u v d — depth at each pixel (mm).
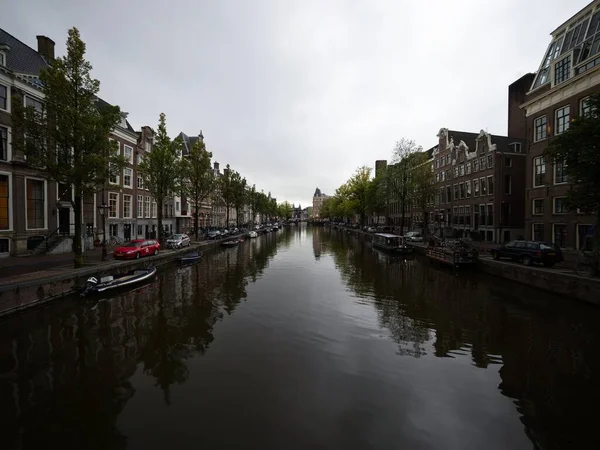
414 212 58656
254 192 83125
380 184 47844
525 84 39344
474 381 7688
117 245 28422
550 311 13094
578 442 5578
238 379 7629
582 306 13664
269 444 5391
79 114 15562
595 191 13641
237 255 32281
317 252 35562
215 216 66688
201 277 20281
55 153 15586
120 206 31672
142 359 8656
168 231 42094
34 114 15031
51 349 9195
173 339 10070
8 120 19609
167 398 6770
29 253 20859
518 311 13172
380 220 80750
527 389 7344
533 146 26719
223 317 12312
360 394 7059
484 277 20453
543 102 25578
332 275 21438
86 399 6719
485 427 5984
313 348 9531
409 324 11703
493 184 36219
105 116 16453
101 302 13945
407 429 5871
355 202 67625
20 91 20391
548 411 6504
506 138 39938
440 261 25172
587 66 21844
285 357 8883
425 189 41156
